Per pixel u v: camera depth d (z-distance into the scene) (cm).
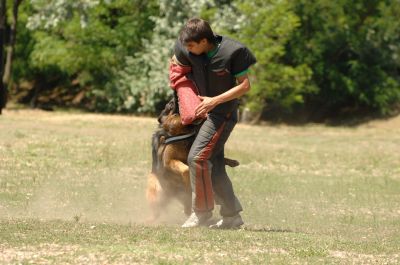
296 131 7475
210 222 2508
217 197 2453
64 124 6406
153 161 2475
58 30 8350
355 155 5462
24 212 2736
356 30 8600
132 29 8294
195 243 2038
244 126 7556
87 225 2273
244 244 2067
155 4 8194
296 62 8400
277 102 8288
